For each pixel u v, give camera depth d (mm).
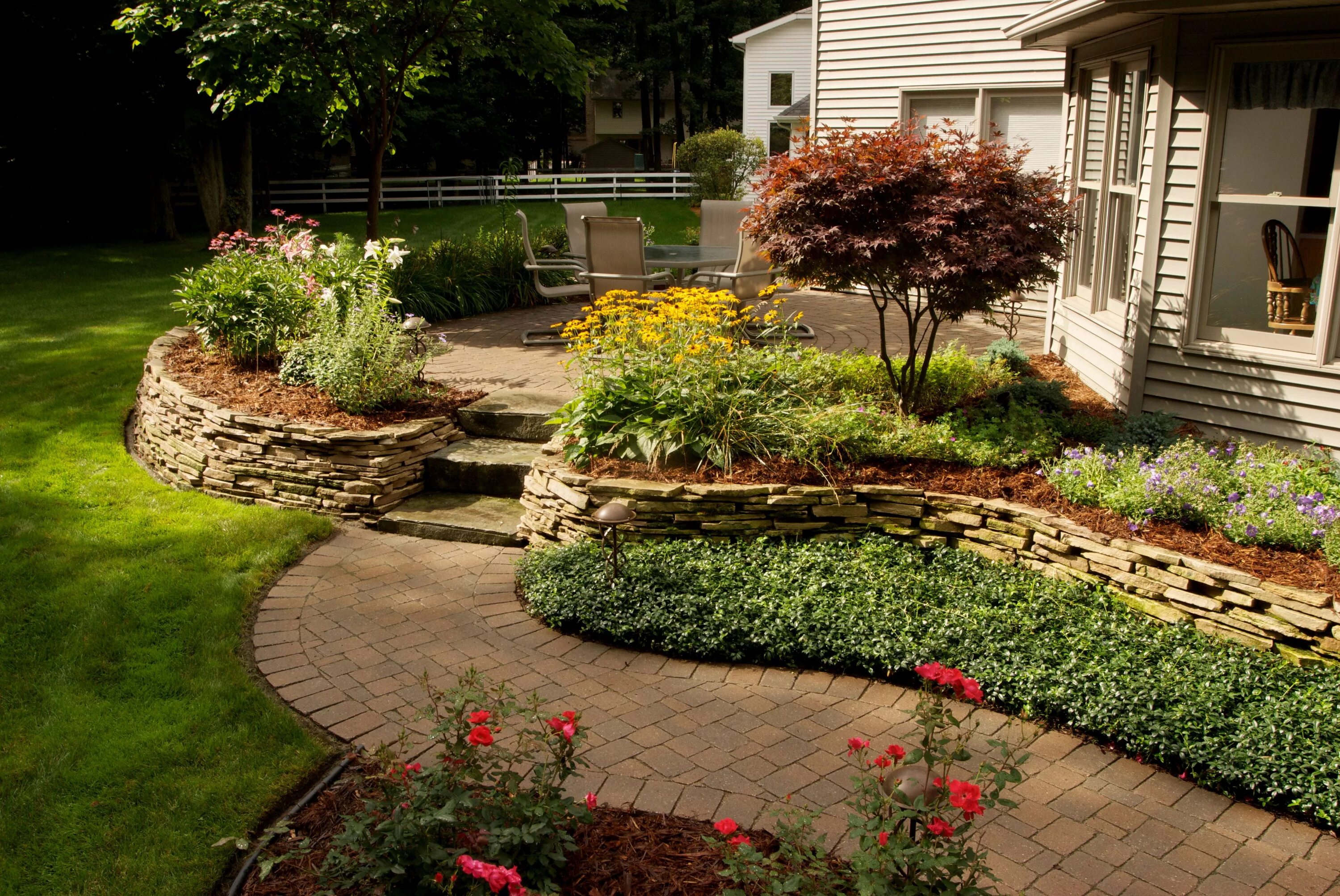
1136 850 2951
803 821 2666
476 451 6168
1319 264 5574
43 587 4680
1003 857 2906
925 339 8789
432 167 32625
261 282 7254
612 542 4758
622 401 5617
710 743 3506
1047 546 4520
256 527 5496
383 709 3730
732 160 22781
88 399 7797
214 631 4320
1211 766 3238
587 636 4367
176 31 9469
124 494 6004
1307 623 3674
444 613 4605
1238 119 5543
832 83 11414
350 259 7641
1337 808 3016
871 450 5266
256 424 6012
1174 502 4504
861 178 5344
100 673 3947
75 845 2928
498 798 2637
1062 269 7902
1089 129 7430
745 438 5355
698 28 36156
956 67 10367
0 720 3598
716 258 8711
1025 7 9711
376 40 9062
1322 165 5496
